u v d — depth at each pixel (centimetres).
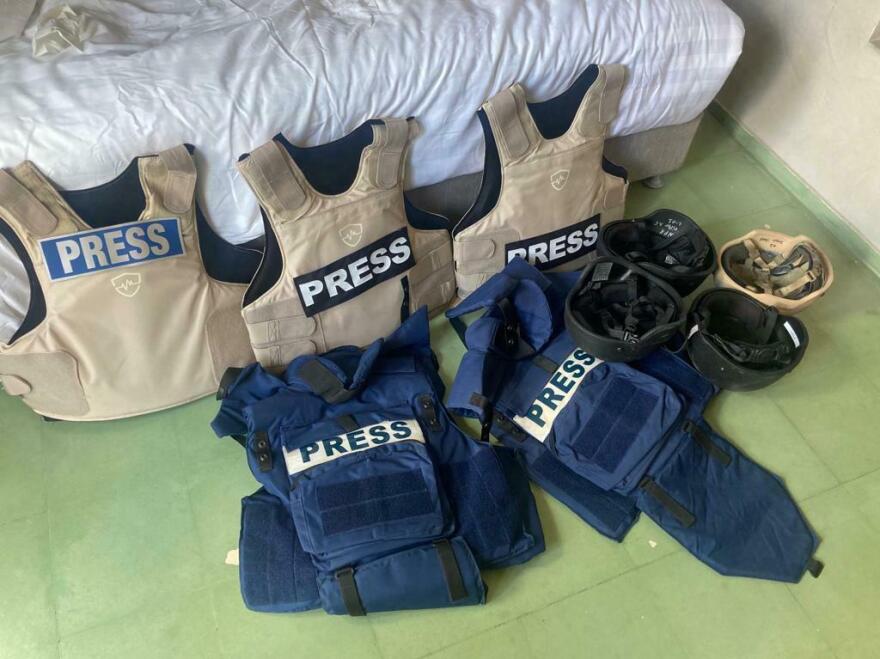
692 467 135
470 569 118
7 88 115
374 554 119
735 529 129
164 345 133
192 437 143
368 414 136
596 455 133
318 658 117
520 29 135
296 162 122
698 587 126
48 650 118
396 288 145
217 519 133
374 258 138
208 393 146
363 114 129
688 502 131
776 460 142
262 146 119
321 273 133
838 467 142
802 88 182
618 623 122
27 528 131
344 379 136
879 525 135
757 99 198
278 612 120
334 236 131
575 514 133
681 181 196
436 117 135
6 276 123
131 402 139
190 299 131
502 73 135
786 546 129
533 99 142
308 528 119
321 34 127
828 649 121
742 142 206
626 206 188
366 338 148
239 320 139
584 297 145
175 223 123
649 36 144
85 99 115
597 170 152
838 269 178
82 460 139
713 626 122
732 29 152
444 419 139
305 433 132
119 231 119
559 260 161
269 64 123
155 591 124
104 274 121
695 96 160
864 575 128
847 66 168
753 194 194
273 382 139
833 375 156
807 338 140
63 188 115
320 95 124
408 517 120
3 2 130
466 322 163
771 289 157
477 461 132
